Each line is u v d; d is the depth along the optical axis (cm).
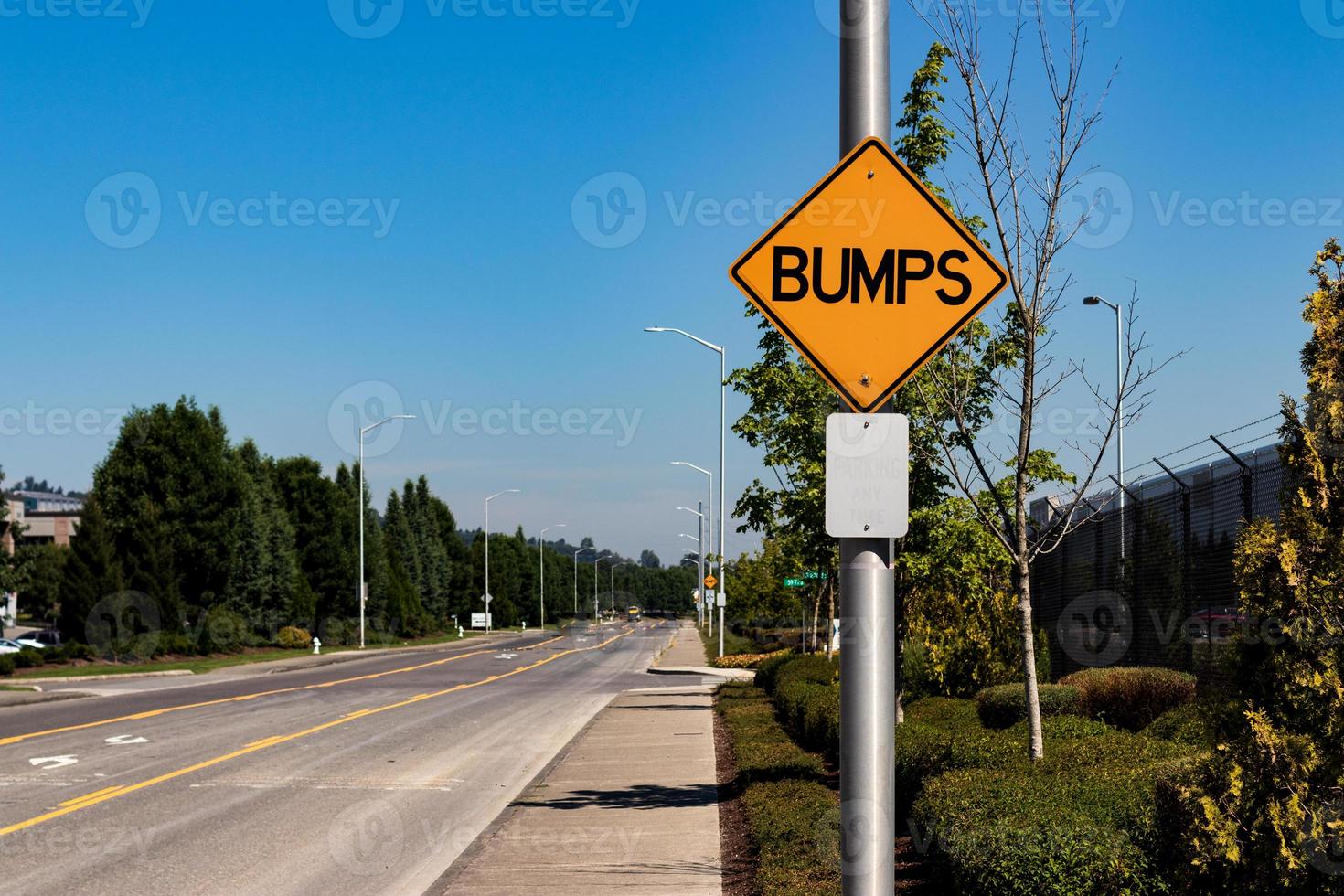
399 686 3234
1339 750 508
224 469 5153
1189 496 1539
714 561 4544
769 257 445
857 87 446
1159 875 583
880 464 419
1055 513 1047
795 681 1927
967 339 1075
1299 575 520
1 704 2573
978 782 768
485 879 842
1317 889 502
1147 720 1309
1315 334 544
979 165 920
